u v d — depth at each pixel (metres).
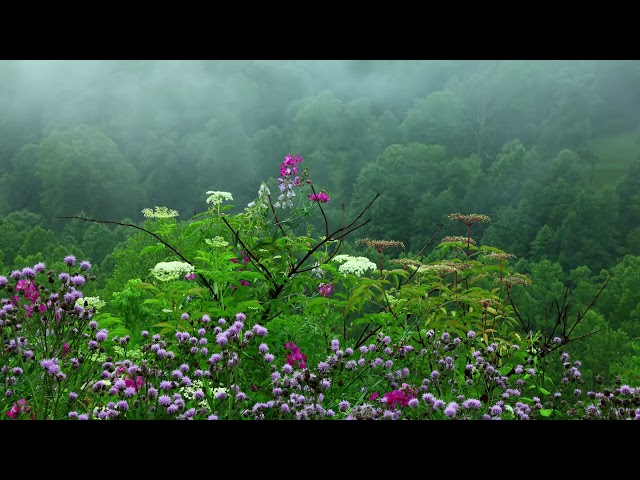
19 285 2.45
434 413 2.41
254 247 3.61
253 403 2.69
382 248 3.53
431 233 73.38
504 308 3.79
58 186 88.75
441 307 3.43
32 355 2.28
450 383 2.83
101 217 89.00
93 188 89.31
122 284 6.93
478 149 93.50
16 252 60.03
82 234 80.25
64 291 2.34
